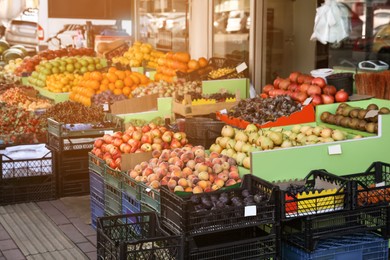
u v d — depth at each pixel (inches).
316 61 251.3
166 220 136.1
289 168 151.5
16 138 215.5
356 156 159.0
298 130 176.2
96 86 249.8
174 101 218.2
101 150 175.2
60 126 203.8
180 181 144.8
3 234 176.2
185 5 323.6
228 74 248.7
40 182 206.5
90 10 371.6
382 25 215.3
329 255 136.6
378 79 193.0
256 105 190.7
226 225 129.5
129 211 158.1
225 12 287.9
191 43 314.2
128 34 370.9
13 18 408.2
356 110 179.5
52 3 368.5
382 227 141.1
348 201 138.5
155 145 169.6
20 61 344.5
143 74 275.1
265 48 268.8
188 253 127.0
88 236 173.8
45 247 165.9
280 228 133.6
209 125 185.6
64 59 294.5
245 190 141.2
